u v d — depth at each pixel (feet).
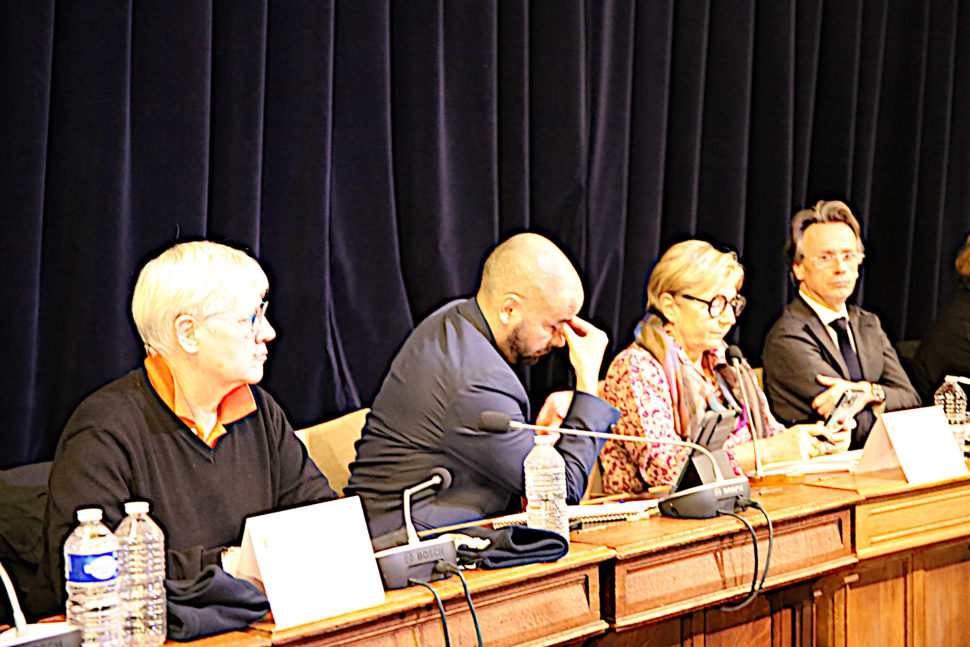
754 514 6.96
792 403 10.75
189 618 4.60
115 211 7.19
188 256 6.03
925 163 13.20
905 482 7.94
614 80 10.08
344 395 8.44
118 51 7.15
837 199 12.10
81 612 4.55
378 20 8.46
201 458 5.97
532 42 9.61
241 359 6.06
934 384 12.50
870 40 12.26
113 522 5.46
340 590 4.97
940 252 13.51
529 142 9.67
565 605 5.79
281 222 8.11
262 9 7.76
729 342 11.13
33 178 6.87
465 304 7.77
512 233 9.46
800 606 7.35
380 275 8.59
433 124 8.78
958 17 13.30
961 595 8.50
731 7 10.91
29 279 6.89
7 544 6.02
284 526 4.97
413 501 7.09
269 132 8.07
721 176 11.00
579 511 6.89
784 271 11.39
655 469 8.36
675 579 6.33
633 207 10.39
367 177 8.51
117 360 7.27
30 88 6.83
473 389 7.05
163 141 7.41
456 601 5.29
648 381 8.57
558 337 7.79
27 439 6.99
